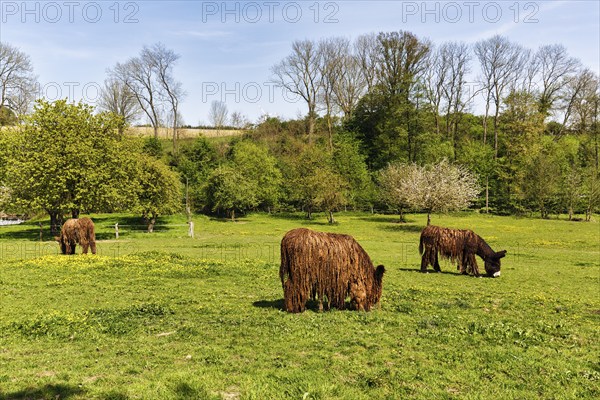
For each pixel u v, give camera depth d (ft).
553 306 43.45
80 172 112.16
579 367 25.73
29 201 113.39
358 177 236.22
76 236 74.28
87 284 49.85
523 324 35.73
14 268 58.80
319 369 24.72
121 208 127.75
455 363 26.09
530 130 232.94
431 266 73.56
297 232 38.17
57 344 28.86
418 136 245.24
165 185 148.15
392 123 252.21
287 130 313.32
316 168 217.36
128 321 34.42
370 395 21.65
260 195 219.41
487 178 233.76
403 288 51.78
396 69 260.21
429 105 263.49
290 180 230.68
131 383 22.16
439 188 156.87
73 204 114.11
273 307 39.96
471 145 260.62
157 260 67.21
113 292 46.11
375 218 207.10
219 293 46.62
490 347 29.17
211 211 215.72
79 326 32.63
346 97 317.42
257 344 29.12
